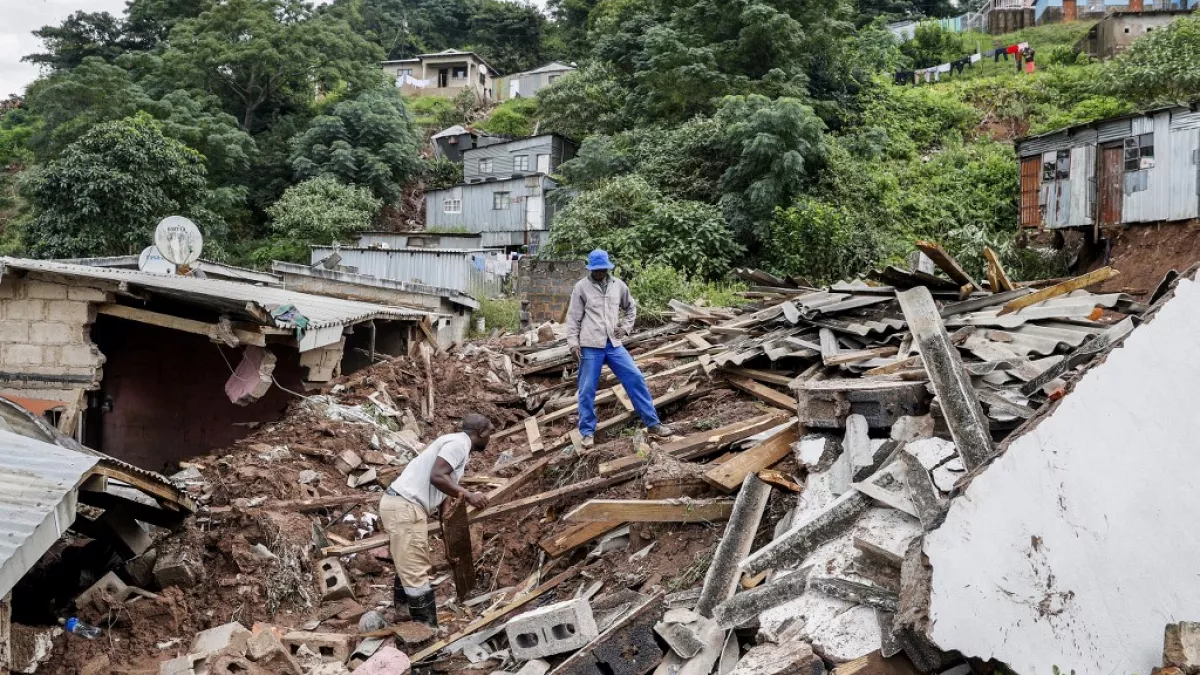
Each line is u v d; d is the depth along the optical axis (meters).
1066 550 3.36
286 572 6.71
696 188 26.23
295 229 34.09
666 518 5.93
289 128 40.81
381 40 63.44
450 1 67.94
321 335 10.16
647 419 7.73
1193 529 3.08
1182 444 3.14
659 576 5.60
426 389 12.48
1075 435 3.39
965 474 4.17
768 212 24.42
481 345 15.38
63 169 27.91
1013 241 22.83
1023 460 3.51
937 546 3.72
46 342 10.08
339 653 5.86
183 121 35.41
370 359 12.87
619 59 35.66
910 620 3.69
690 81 29.31
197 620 6.30
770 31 29.41
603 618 5.19
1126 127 18.38
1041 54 38.34
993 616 3.50
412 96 56.72
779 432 6.18
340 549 7.30
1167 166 17.42
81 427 10.84
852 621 4.10
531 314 21.36
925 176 28.78
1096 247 20.47
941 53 41.31
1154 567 3.14
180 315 10.95
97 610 6.10
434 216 36.97
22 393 10.09
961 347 6.93
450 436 6.12
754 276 12.76
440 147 45.16
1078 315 6.91
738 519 5.34
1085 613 3.28
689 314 12.38
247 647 5.47
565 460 8.01
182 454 12.49
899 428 5.43
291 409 10.46
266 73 41.16
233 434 12.41
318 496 8.48
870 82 34.72
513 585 6.82
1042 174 21.17
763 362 8.52
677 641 4.55
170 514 7.06
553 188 34.72
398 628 5.91
